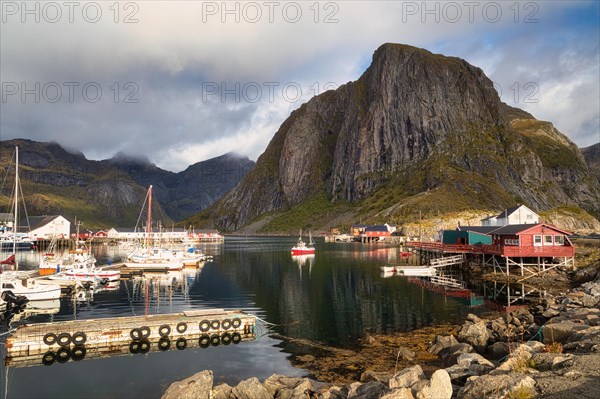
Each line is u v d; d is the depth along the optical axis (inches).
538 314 1599.4
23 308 1921.8
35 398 978.7
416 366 922.7
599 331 1052.5
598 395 655.8
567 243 2647.6
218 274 3218.5
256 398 872.9
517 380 726.5
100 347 1320.1
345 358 1219.9
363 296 2217.0
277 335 1467.8
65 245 6806.1
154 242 7667.3
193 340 1397.6
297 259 4507.9
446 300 2074.3
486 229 3442.4
